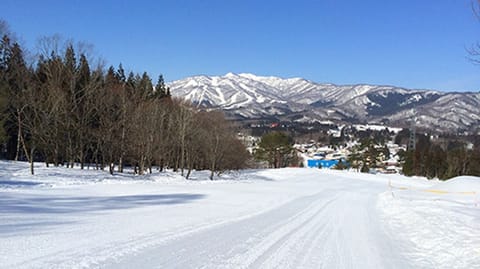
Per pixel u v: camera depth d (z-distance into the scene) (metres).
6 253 7.06
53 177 28.11
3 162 36.53
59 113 36.22
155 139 42.50
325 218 14.70
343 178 58.97
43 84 35.91
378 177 63.62
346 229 12.16
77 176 30.47
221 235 9.93
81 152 37.84
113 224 10.86
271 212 15.88
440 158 79.69
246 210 16.19
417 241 10.38
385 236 11.22
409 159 86.44
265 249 8.52
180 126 43.72
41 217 11.48
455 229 11.10
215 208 16.36
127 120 39.47
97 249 7.64
